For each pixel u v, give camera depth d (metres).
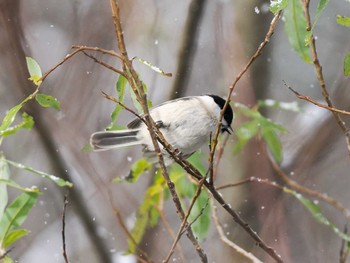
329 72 14.64
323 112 12.19
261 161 10.90
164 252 10.95
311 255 11.58
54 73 11.95
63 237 6.32
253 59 6.03
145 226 8.75
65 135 11.67
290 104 9.71
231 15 11.79
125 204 11.95
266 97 11.16
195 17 10.33
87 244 12.74
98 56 12.05
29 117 7.31
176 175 8.52
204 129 8.74
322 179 12.23
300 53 7.07
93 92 11.98
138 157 12.59
